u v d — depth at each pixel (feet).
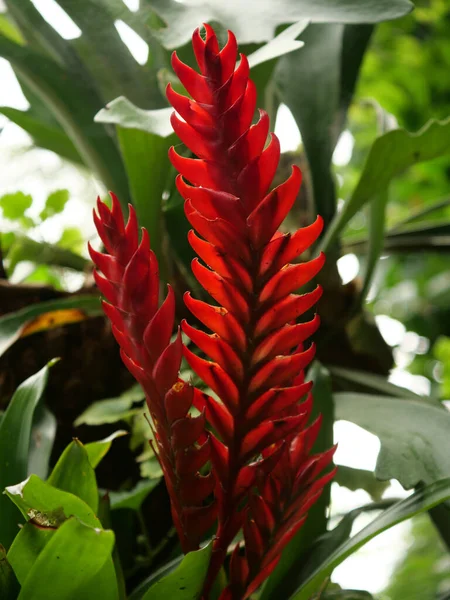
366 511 2.25
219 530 1.47
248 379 1.36
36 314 2.75
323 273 3.27
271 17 2.18
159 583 1.41
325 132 3.29
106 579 1.43
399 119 7.89
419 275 7.88
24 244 3.97
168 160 2.33
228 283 1.30
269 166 1.30
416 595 4.75
